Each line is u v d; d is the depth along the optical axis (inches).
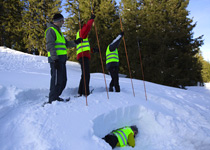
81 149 82.5
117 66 174.9
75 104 121.1
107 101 135.0
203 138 127.6
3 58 380.8
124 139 117.9
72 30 696.4
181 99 218.4
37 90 139.3
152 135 130.9
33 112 103.4
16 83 150.2
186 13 584.4
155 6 637.3
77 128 94.9
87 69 146.7
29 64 368.2
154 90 243.4
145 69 560.4
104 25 676.1
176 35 549.0
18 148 78.5
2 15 879.7
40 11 924.0
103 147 87.3
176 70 524.1
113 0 706.8
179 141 125.3
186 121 149.6
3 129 89.2
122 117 128.6
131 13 665.0
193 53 589.0
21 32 976.3
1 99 111.3
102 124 113.2
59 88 124.7
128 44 587.5
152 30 569.3
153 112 138.8
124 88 210.4
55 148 78.7
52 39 117.0
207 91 521.3
